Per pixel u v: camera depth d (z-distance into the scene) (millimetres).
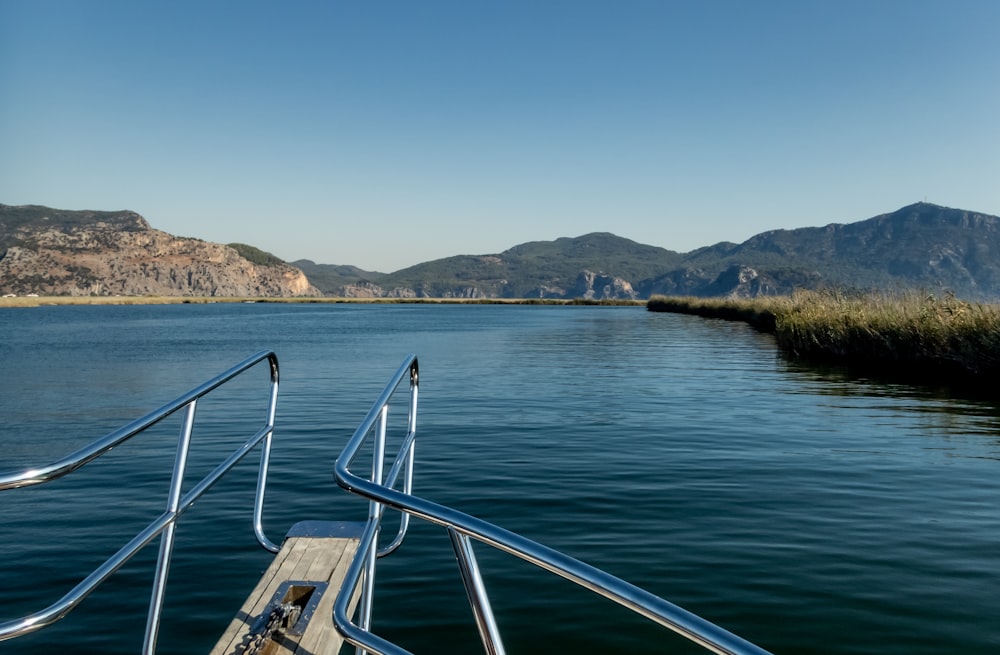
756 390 16812
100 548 6367
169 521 3139
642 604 1838
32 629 2309
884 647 4473
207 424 12719
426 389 17234
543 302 160875
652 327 48156
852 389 16938
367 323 60562
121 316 83062
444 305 159750
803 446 10539
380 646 1986
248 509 7480
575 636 4645
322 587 3752
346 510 7438
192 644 4566
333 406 14734
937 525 6832
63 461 2391
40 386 18531
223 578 5598
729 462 9500
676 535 6539
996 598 5188
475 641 4586
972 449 10281
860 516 7117
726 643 1708
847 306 24562
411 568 5773
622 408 14234
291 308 125250
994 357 16953
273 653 3193
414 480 8594
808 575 5605
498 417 13188
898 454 9953
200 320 69125
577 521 6969
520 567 5836
